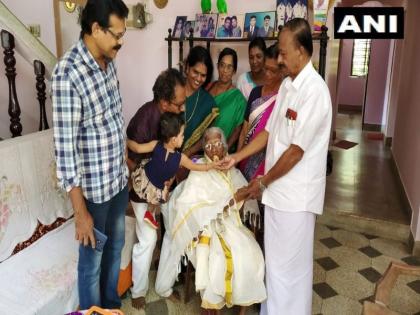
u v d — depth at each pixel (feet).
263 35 8.45
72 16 11.48
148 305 7.17
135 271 6.91
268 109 7.07
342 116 24.95
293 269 6.06
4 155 6.22
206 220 6.30
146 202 6.62
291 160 5.40
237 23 8.79
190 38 9.16
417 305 7.38
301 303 6.26
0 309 5.41
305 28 5.15
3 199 6.23
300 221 5.77
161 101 6.18
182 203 6.44
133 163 6.72
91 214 5.59
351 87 26.43
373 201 11.28
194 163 6.40
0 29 6.94
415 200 9.59
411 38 13.16
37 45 7.46
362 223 10.16
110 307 6.79
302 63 5.33
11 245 6.43
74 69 4.72
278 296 6.20
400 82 14.99
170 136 6.12
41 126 7.88
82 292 6.03
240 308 6.74
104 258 6.44
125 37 11.08
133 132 6.37
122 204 6.14
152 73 11.14
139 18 10.52
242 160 7.25
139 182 6.56
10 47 7.02
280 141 5.70
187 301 7.24
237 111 7.86
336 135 19.48
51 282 6.04
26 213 6.70
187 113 7.64
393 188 12.38
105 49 4.83
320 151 5.61
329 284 7.95
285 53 5.30
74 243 7.06
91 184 5.38
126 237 7.33
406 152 11.96
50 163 7.15
